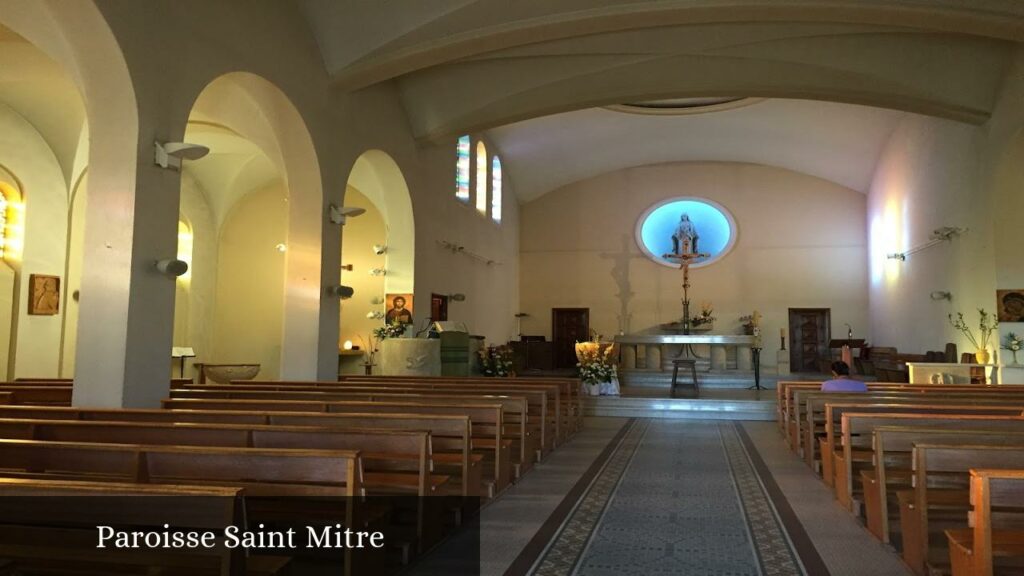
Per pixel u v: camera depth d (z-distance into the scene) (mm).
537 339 20984
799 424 7711
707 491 5980
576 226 21812
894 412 5801
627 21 9258
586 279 21609
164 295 6801
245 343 14047
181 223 13609
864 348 18094
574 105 12320
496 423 5645
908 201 15992
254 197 14352
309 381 8945
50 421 4039
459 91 12281
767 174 20984
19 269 10484
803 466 7211
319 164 9664
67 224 11188
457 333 12508
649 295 21234
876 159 18438
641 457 7762
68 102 10352
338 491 3189
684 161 21359
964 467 3586
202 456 3145
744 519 5035
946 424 4723
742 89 11836
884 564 4039
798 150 19078
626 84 11930
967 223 12562
